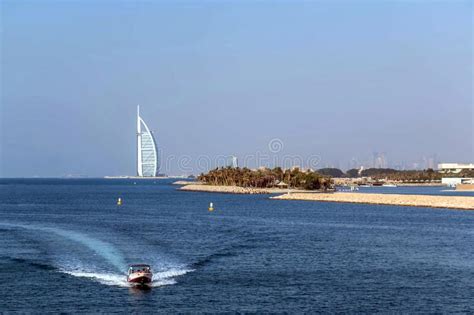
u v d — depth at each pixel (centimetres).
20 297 8419
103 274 9975
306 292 8850
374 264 11338
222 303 8162
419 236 16512
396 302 8312
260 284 9362
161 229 17588
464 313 7806
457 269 10844
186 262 11250
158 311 7762
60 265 10788
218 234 16350
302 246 13900
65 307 7925
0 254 12062
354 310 7888
